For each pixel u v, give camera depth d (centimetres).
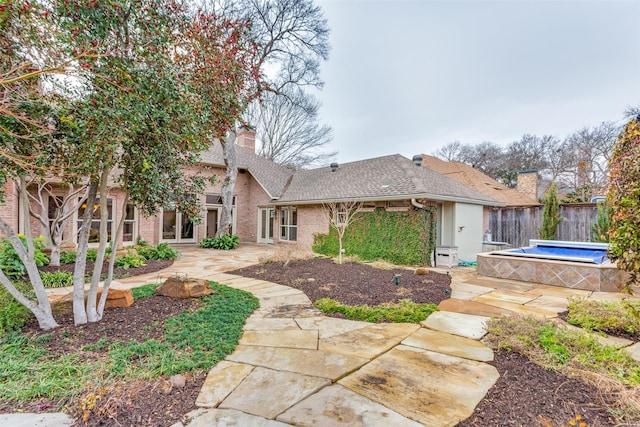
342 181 1360
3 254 673
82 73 306
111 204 1313
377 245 1116
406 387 284
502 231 1335
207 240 1529
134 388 270
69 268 834
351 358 345
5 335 371
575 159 2312
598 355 323
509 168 2859
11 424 221
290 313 510
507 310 530
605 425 226
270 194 1642
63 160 372
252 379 297
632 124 316
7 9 275
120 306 492
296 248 1305
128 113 306
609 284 680
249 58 564
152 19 349
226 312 489
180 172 456
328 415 242
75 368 298
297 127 2681
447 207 1136
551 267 741
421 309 521
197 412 244
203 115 383
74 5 303
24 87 327
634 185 295
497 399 264
